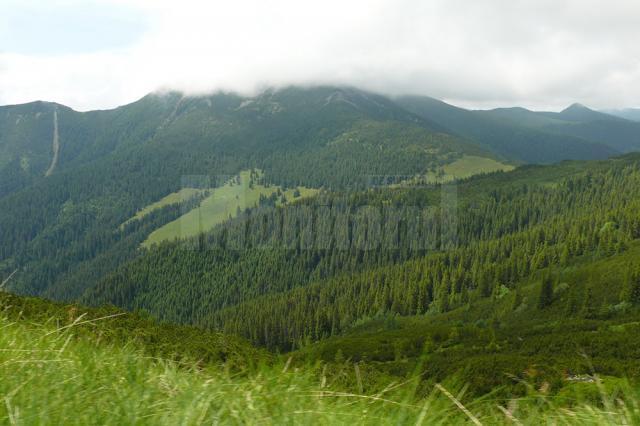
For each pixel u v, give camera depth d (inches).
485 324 4719.5
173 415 97.8
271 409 106.0
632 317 3727.9
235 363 133.0
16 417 88.6
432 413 99.3
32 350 129.3
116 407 99.9
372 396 107.5
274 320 4960.6
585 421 98.3
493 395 104.4
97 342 151.6
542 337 2652.6
